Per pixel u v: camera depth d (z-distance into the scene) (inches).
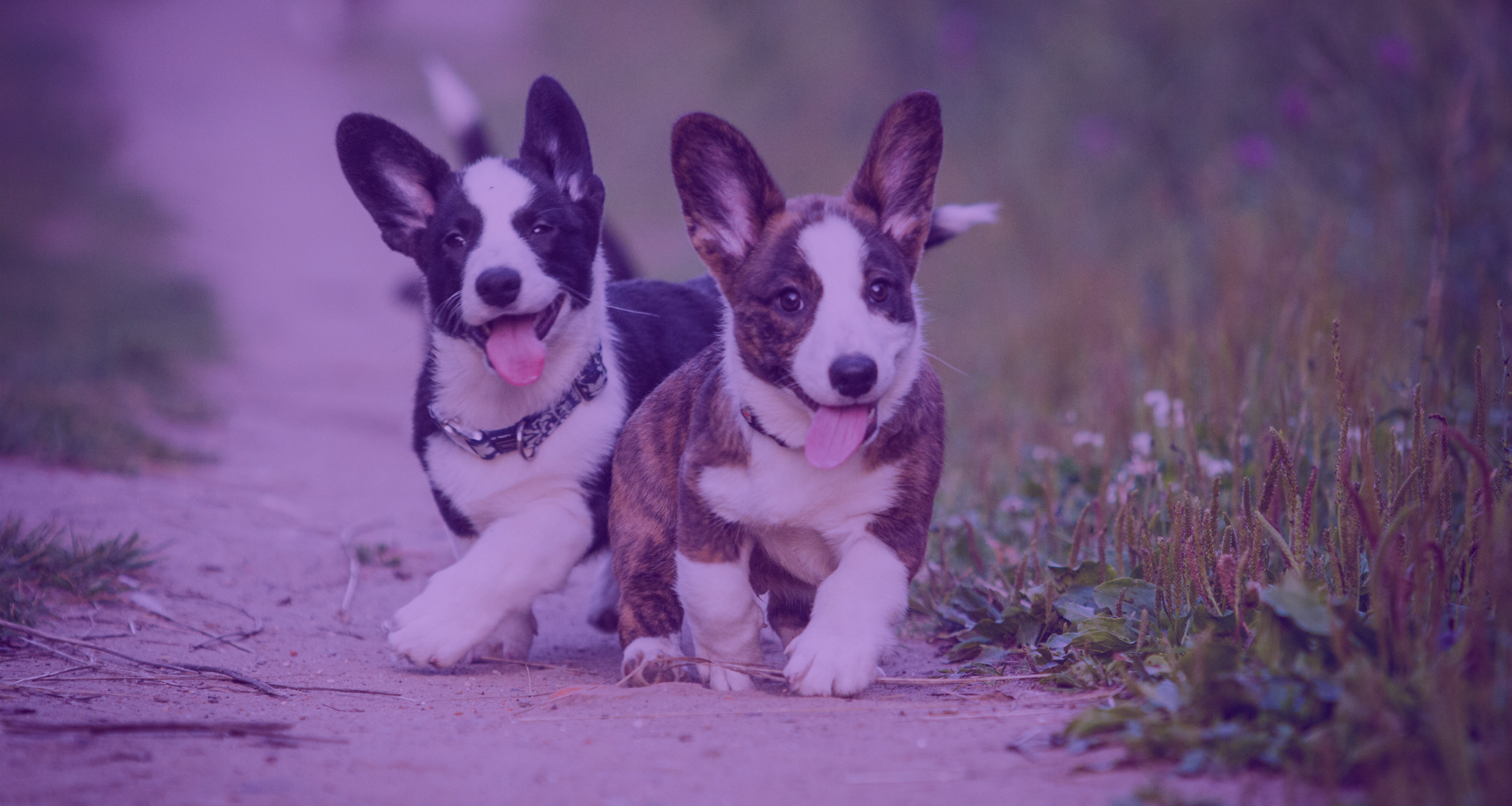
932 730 105.1
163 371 341.1
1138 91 384.5
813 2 594.6
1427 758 83.0
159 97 948.6
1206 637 102.7
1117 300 269.9
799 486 120.9
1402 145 263.6
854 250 118.2
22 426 229.6
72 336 381.1
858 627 118.6
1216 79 370.6
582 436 144.2
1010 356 271.0
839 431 114.8
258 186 729.0
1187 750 91.4
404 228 153.3
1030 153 388.2
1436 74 272.7
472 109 217.5
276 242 613.3
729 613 123.3
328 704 121.9
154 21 1215.6
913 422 122.2
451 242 146.1
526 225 143.9
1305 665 98.4
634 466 136.3
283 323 459.2
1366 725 86.7
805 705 114.7
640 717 112.0
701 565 123.8
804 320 117.0
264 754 99.8
